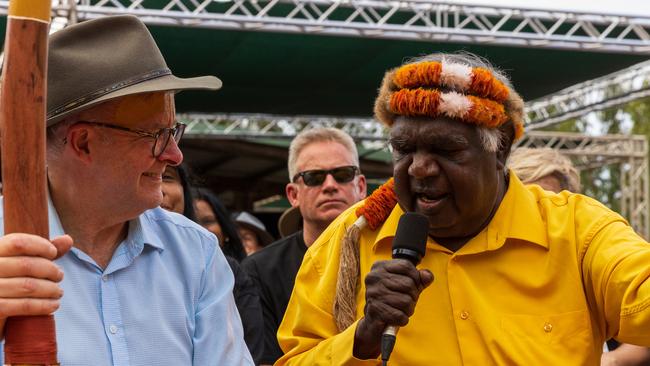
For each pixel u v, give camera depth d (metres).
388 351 2.62
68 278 2.59
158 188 2.66
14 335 2.03
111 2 8.82
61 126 2.59
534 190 3.10
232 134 13.91
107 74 2.56
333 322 3.04
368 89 12.12
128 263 2.70
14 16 1.96
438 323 2.90
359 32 8.77
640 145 16.20
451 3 9.07
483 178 2.79
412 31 8.89
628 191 16.66
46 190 2.03
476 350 2.84
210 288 2.87
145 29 2.67
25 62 1.96
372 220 3.04
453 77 2.76
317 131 5.23
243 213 7.93
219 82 2.62
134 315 2.66
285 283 4.87
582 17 9.38
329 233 3.19
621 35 9.51
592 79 11.57
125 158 2.57
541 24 9.40
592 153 15.73
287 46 10.06
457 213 2.80
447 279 2.91
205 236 2.92
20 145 1.98
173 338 2.71
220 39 9.72
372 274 2.69
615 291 2.74
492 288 2.88
